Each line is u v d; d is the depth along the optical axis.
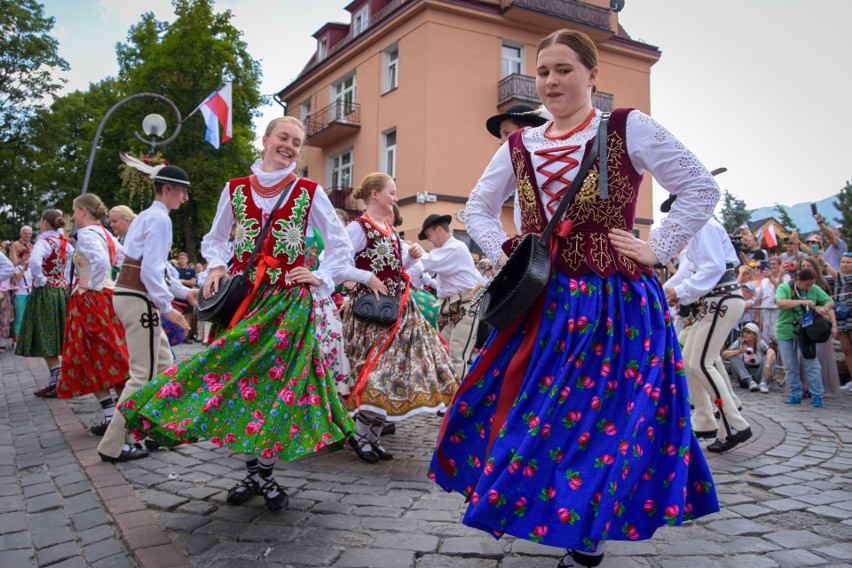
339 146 22.72
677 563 2.37
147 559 2.30
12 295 12.27
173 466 3.61
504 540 2.56
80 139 32.62
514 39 19.62
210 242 3.13
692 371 4.28
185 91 23.80
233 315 2.81
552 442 1.78
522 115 2.98
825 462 3.97
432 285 6.39
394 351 4.00
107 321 4.57
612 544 2.55
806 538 2.64
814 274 6.66
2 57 27.88
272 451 2.54
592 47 2.14
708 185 2.00
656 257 1.98
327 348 2.98
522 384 1.92
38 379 7.20
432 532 2.64
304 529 2.65
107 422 4.51
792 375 6.80
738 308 4.21
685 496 1.79
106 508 2.89
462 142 18.69
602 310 1.93
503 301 1.90
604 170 2.00
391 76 20.50
